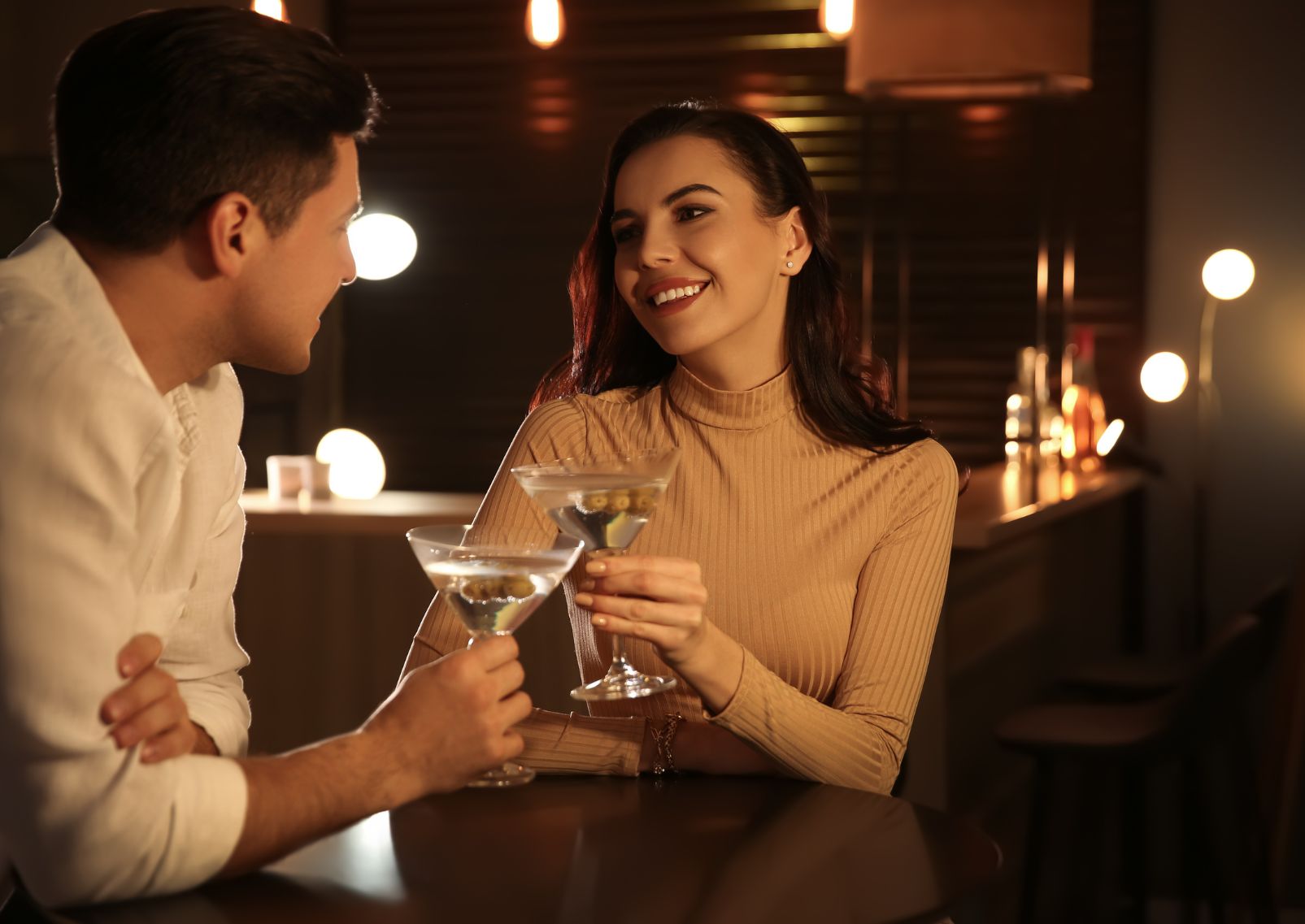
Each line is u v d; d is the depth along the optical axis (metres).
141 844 1.01
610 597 1.30
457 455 5.09
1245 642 2.56
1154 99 4.44
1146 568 4.39
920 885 1.09
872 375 1.73
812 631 1.59
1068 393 4.15
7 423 1.00
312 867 1.12
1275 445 4.27
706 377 1.68
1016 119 4.62
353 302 5.13
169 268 1.13
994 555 2.96
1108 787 3.62
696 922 1.00
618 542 1.32
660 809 1.30
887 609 1.61
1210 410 4.33
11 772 1.00
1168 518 4.36
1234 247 4.34
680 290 1.60
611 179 1.71
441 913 1.02
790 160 1.65
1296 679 3.49
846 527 1.62
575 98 4.95
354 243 4.03
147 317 1.15
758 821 1.25
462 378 5.07
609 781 1.40
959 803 2.72
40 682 0.98
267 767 1.07
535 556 1.20
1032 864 2.81
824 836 1.21
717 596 1.61
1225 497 4.31
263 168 1.12
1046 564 3.47
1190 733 2.61
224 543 1.40
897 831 1.23
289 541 3.11
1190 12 4.38
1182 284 4.41
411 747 1.10
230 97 1.10
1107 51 4.46
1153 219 4.45
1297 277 4.27
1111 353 4.49
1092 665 3.41
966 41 3.48
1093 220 4.51
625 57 4.91
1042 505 2.93
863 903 1.05
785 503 1.63
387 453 5.12
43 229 1.16
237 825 1.04
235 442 1.40
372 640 3.09
